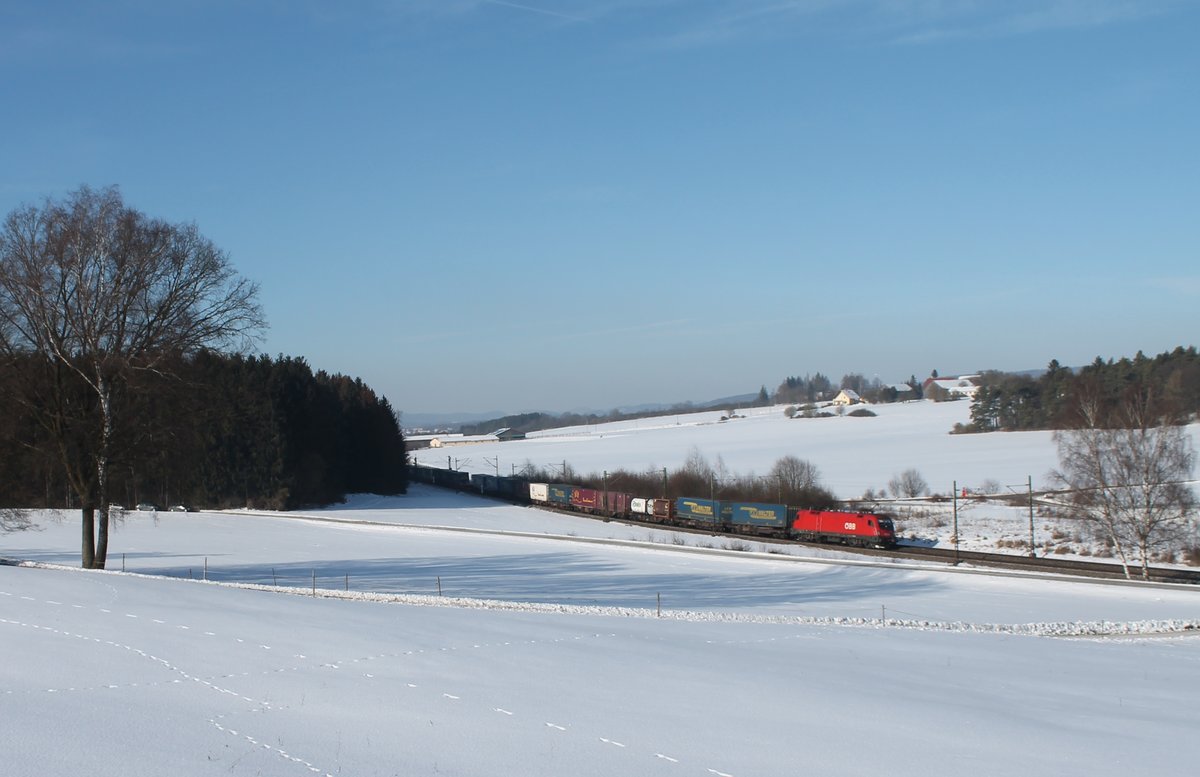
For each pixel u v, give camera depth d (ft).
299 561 170.09
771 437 567.18
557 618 84.48
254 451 293.43
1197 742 45.88
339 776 35.14
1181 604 127.65
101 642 58.75
